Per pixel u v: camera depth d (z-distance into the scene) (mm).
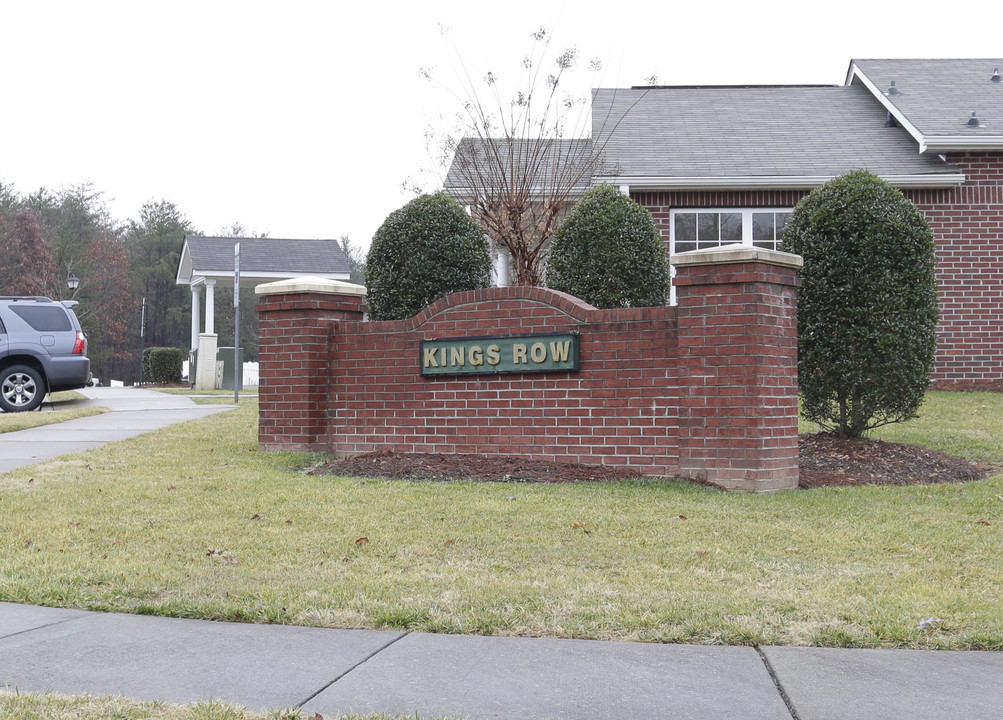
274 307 10359
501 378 9414
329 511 7156
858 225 9461
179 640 4418
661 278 10875
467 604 4859
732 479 8172
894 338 9391
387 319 11234
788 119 18250
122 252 60000
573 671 3963
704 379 8344
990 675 3887
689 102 19406
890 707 3545
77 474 8781
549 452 9164
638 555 5871
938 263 15594
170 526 6727
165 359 35188
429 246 11188
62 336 16359
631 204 10859
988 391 14461
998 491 7746
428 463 9062
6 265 53688
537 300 9273
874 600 4871
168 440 11062
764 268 8203
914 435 10742
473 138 15469
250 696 3682
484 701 3631
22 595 5180
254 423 12859
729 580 5320
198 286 31953
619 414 8867
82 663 4082
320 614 4742
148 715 3428
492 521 6809
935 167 15562
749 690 3738
